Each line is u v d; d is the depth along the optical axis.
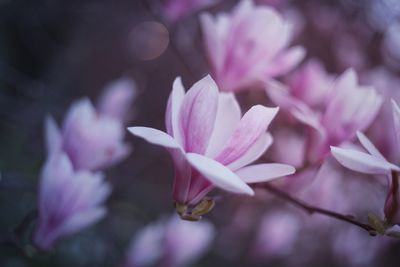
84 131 0.62
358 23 1.23
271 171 0.39
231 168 0.39
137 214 1.36
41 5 1.52
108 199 0.97
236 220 1.35
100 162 0.63
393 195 0.40
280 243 1.20
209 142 0.38
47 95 1.19
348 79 0.51
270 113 0.38
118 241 1.27
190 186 0.40
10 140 1.34
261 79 0.55
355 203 1.12
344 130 0.51
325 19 1.22
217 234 1.37
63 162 0.59
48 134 0.61
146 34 1.75
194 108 0.37
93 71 1.80
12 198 1.26
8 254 1.12
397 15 1.18
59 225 0.60
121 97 0.83
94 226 1.25
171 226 0.89
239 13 0.55
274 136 0.79
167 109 0.39
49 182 0.60
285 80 0.80
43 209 0.60
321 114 0.55
